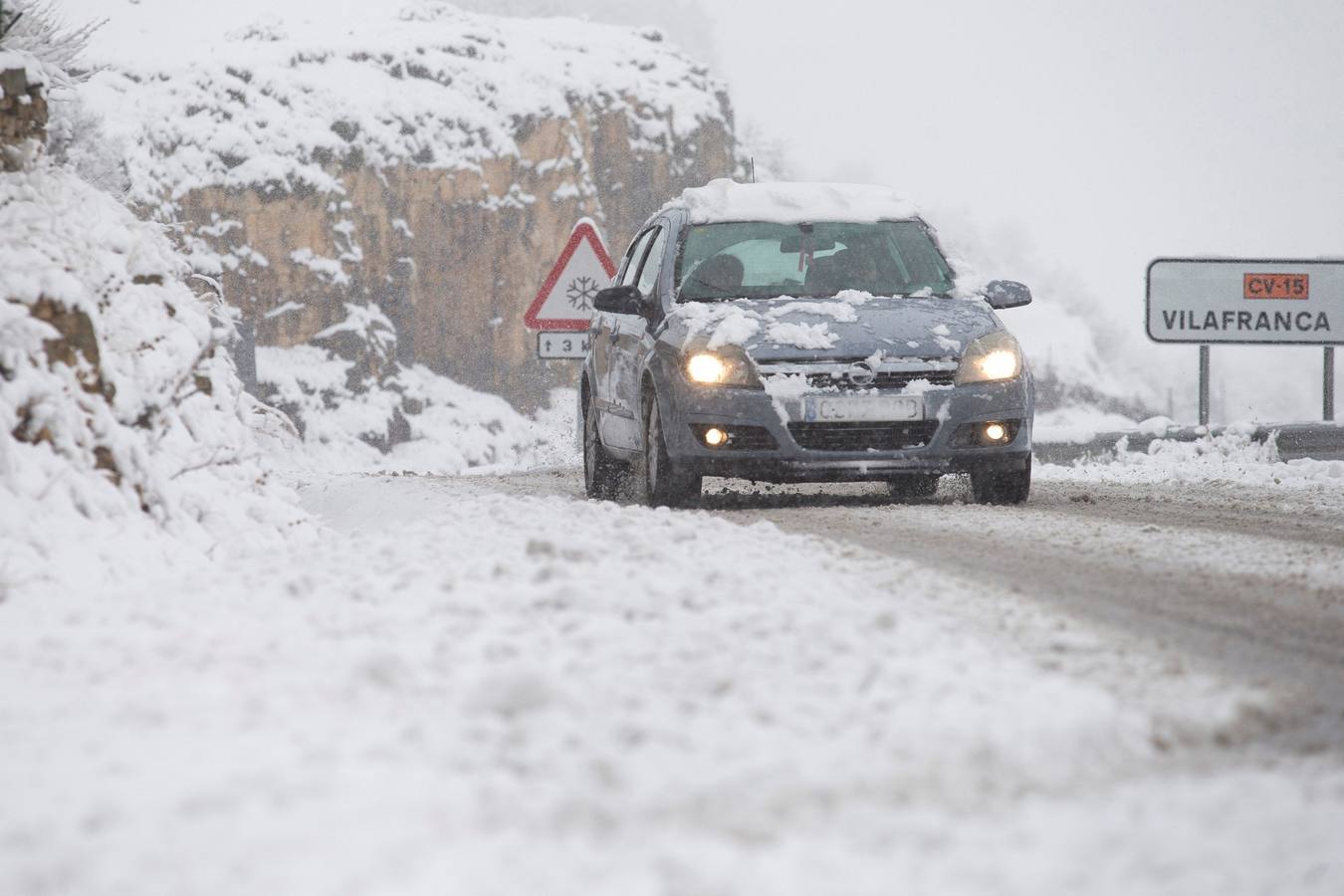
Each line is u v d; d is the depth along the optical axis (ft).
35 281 47.29
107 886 16.28
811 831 18.78
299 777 19.48
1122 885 17.19
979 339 66.49
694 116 621.72
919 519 59.82
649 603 31.53
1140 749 23.35
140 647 28.63
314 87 545.44
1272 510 65.98
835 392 64.08
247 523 50.83
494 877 16.63
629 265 84.17
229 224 516.73
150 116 523.29
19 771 20.62
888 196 77.87
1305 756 23.25
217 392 56.54
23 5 57.67
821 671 26.27
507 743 21.67
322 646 28.27
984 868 17.62
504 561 36.45
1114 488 81.25
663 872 17.01
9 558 40.19
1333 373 107.04
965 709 23.38
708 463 64.13
